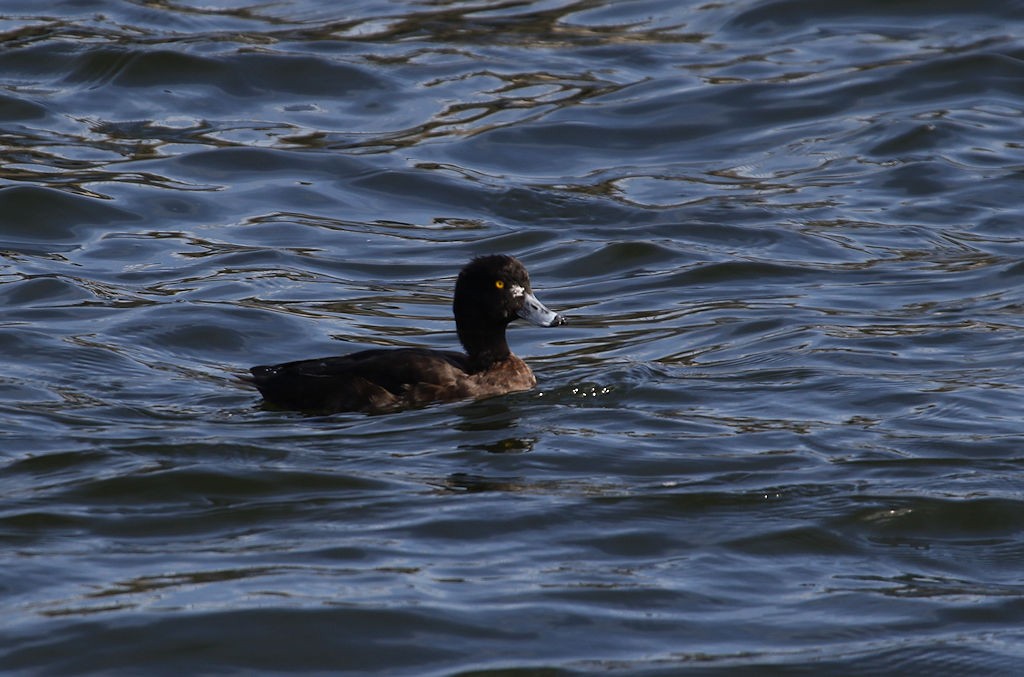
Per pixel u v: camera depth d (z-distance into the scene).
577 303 18.45
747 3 29.03
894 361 15.59
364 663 9.50
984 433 13.42
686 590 10.52
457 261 19.88
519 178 22.66
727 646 9.78
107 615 9.95
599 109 24.92
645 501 11.96
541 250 20.22
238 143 23.53
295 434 13.48
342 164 22.91
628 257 19.84
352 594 10.29
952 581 10.77
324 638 9.73
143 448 13.00
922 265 19.34
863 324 17.00
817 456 12.92
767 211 21.34
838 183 22.44
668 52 27.20
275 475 12.40
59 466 12.59
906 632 10.01
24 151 22.88
